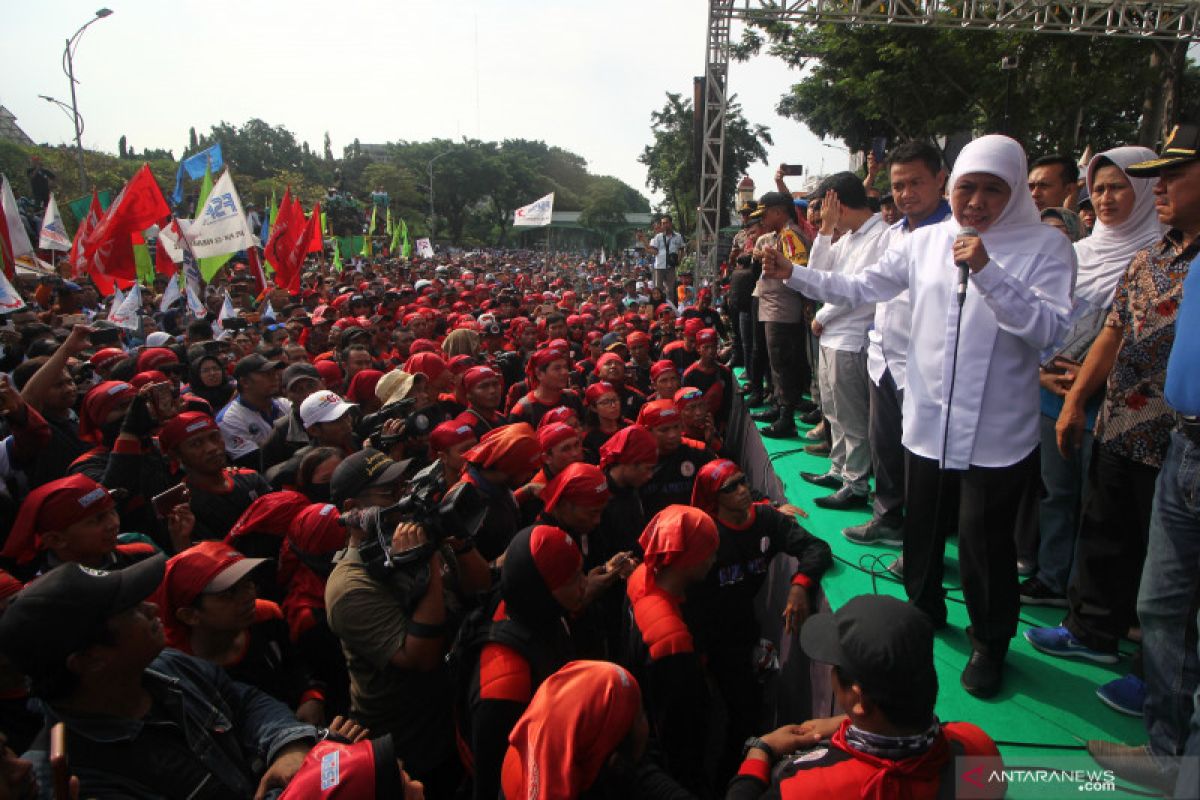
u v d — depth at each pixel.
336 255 28.05
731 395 9.09
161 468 4.60
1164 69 13.62
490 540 4.02
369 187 76.12
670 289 18.84
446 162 85.81
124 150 68.06
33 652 2.01
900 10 13.54
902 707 1.62
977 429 2.55
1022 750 2.31
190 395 6.45
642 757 2.27
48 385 4.81
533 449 4.04
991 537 2.57
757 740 2.20
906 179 3.59
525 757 2.04
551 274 39.66
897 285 2.95
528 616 2.65
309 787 1.85
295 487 4.70
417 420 5.18
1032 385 2.54
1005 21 12.52
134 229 9.91
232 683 2.61
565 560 2.61
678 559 2.95
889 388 3.73
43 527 3.13
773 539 3.73
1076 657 2.84
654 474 5.09
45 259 19.55
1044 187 4.02
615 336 9.49
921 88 16.19
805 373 7.48
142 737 2.20
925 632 1.67
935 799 1.65
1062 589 3.32
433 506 2.80
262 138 88.88
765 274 3.03
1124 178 2.99
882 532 3.94
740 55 18.91
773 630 4.52
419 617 2.84
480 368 5.95
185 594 2.79
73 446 4.87
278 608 3.40
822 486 4.91
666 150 43.25
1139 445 2.50
